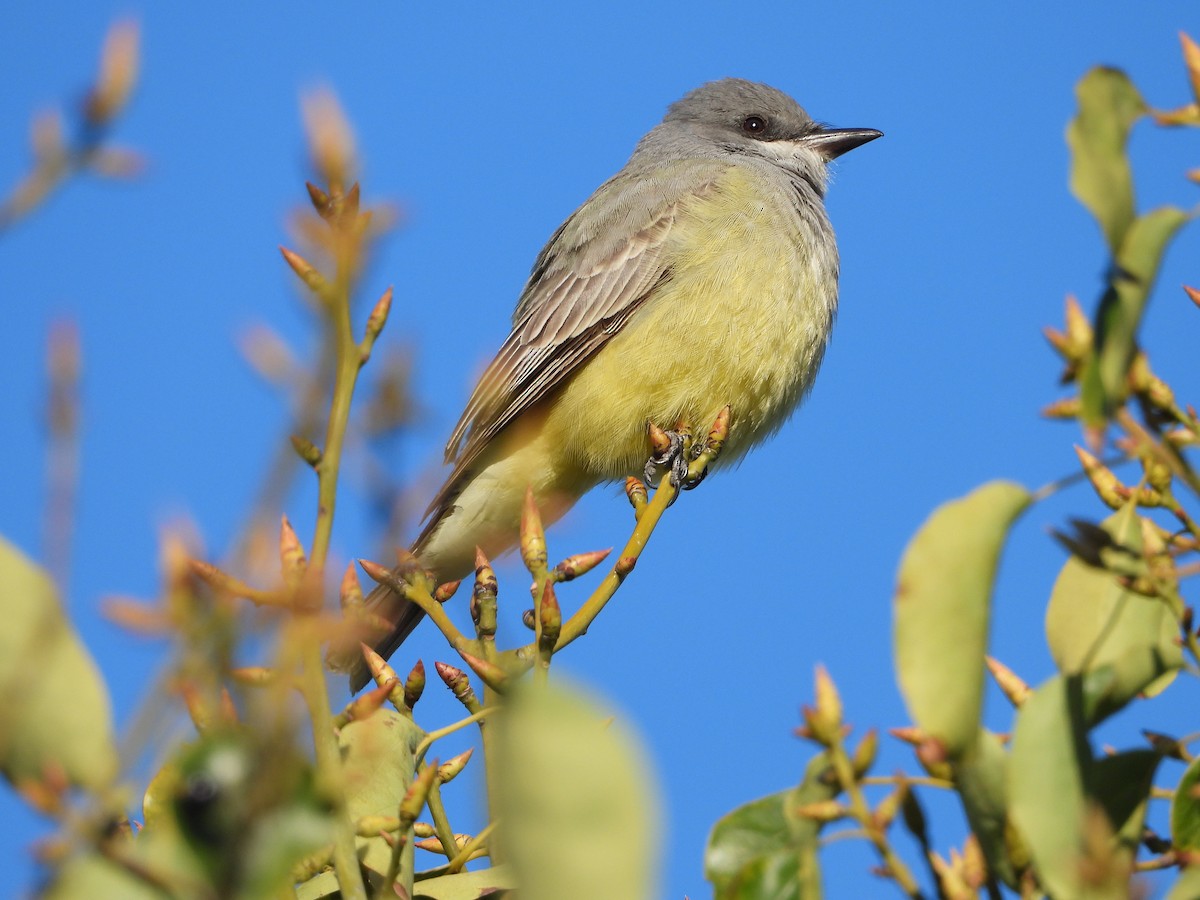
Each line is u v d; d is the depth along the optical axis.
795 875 1.54
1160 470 1.75
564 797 1.10
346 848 1.71
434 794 2.23
